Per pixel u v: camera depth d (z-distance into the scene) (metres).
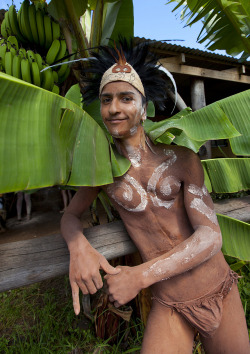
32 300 2.69
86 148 0.81
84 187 1.30
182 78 5.23
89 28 1.89
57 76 1.60
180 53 4.21
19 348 1.96
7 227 5.37
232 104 1.22
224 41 2.30
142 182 1.14
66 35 1.57
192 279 1.18
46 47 1.64
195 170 1.13
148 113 1.75
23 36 1.59
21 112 0.59
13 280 1.14
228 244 1.63
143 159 1.14
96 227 1.46
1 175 0.54
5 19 1.64
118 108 0.96
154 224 1.18
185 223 1.20
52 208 6.52
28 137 0.59
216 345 1.23
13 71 1.35
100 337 2.01
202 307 1.18
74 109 0.80
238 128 1.21
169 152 1.14
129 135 1.06
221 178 1.73
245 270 2.69
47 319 2.24
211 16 2.01
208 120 1.08
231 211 1.77
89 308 2.16
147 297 1.93
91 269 1.02
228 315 1.22
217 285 1.21
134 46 1.19
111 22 1.71
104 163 0.88
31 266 1.20
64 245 1.32
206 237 1.05
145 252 1.24
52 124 0.68
